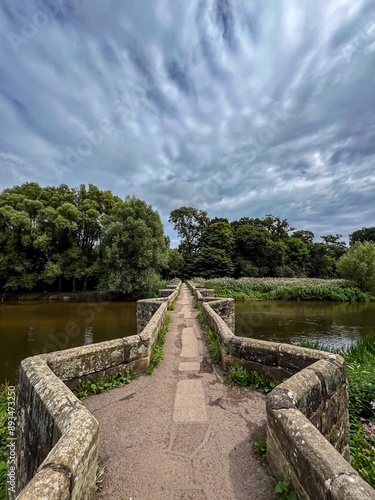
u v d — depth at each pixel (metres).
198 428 2.71
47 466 1.36
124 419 2.90
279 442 1.87
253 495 1.84
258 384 3.61
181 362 4.77
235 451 2.33
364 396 4.72
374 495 1.11
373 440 3.54
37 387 2.42
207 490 1.90
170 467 2.15
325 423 2.45
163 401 3.30
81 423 1.78
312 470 1.38
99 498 1.85
